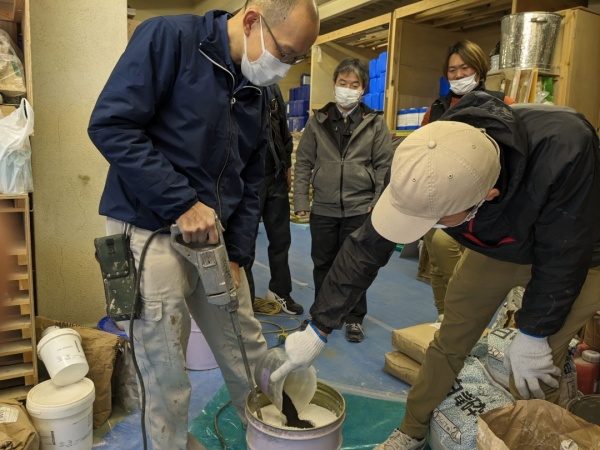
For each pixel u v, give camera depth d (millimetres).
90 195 2338
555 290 1170
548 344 1329
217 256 1265
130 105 1143
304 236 5688
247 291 1625
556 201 1069
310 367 1392
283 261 3053
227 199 1418
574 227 1089
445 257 2338
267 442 1204
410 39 4684
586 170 1043
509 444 1305
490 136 1037
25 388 1800
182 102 1228
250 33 1224
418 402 1593
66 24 2188
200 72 1230
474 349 1895
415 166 958
